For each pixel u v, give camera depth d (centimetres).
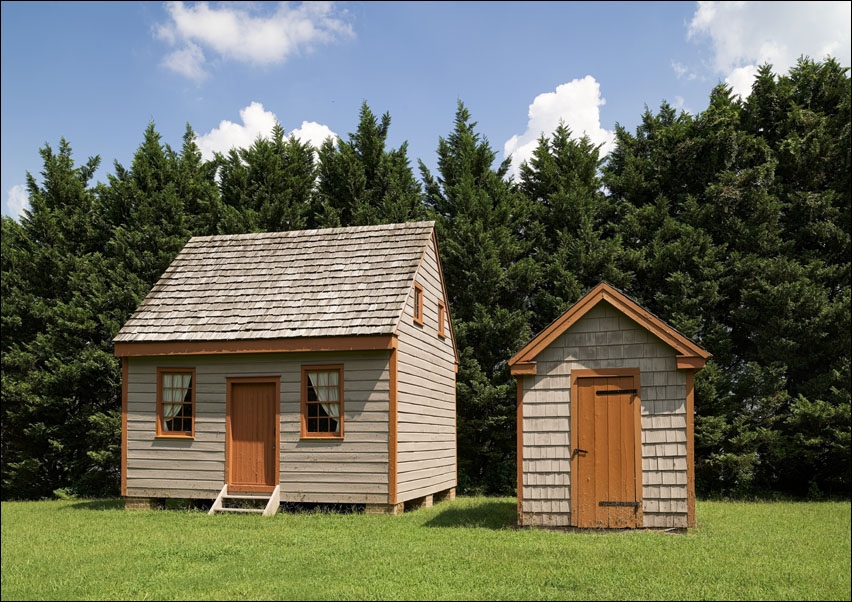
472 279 2736
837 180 2686
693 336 2555
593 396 1495
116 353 1945
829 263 2669
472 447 2684
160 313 2006
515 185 3019
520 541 1345
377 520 1656
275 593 1012
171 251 2834
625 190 2861
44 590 1056
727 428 2450
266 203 2945
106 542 1420
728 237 2670
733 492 2511
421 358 2055
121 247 2798
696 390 2467
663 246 2678
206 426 1909
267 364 1889
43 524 1698
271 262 2130
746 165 2739
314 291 1972
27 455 2736
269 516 1730
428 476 2075
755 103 2795
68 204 2988
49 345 2691
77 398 2761
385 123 3127
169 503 2081
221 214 2909
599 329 1502
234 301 2000
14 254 2880
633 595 995
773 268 2520
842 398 2414
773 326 2514
